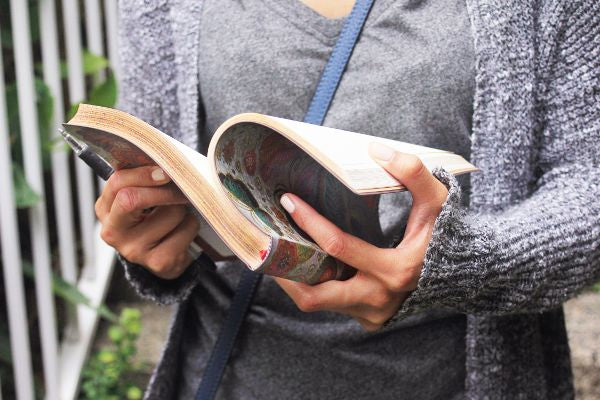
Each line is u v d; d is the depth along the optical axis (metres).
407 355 1.12
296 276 0.84
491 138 1.02
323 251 0.86
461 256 0.87
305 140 0.78
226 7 1.11
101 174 0.99
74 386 2.07
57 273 2.39
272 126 0.78
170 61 1.17
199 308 1.20
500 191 1.03
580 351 2.06
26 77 1.78
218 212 0.80
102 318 2.42
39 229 1.87
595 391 2.04
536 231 0.94
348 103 1.06
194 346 1.23
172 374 1.23
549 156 1.05
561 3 1.00
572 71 1.01
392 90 1.04
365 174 0.79
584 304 2.28
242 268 1.14
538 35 1.02
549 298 0.99
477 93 1.01
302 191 0.91
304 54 1.07
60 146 1.98
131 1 1.17
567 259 0.96
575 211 0.97
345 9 1.08
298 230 0.89
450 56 1.02
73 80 2.09
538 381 1.12
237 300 1.14
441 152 0.97
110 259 2.41
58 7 2.42
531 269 0.93
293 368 1.14
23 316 1.82
